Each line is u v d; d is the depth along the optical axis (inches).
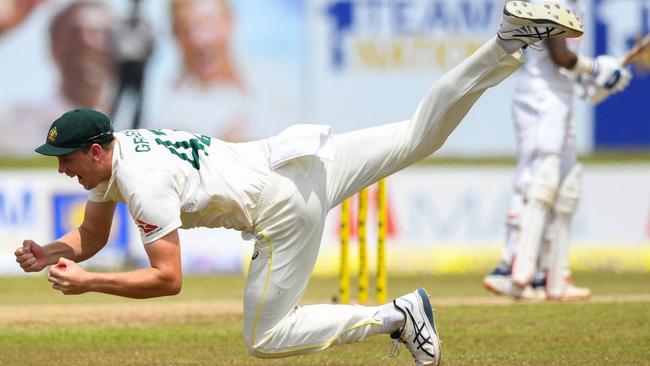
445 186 1881.2
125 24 2030.0
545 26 672.4
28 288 1600.6
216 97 2038.6
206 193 645.9
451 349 886.4
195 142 653.9
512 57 684.1
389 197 1870.1
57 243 695.1
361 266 1132.5
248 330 676.7
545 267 1270.9
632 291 1461.6
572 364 804.6
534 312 1095.0
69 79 2026.3
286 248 660.7
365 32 2011.6
